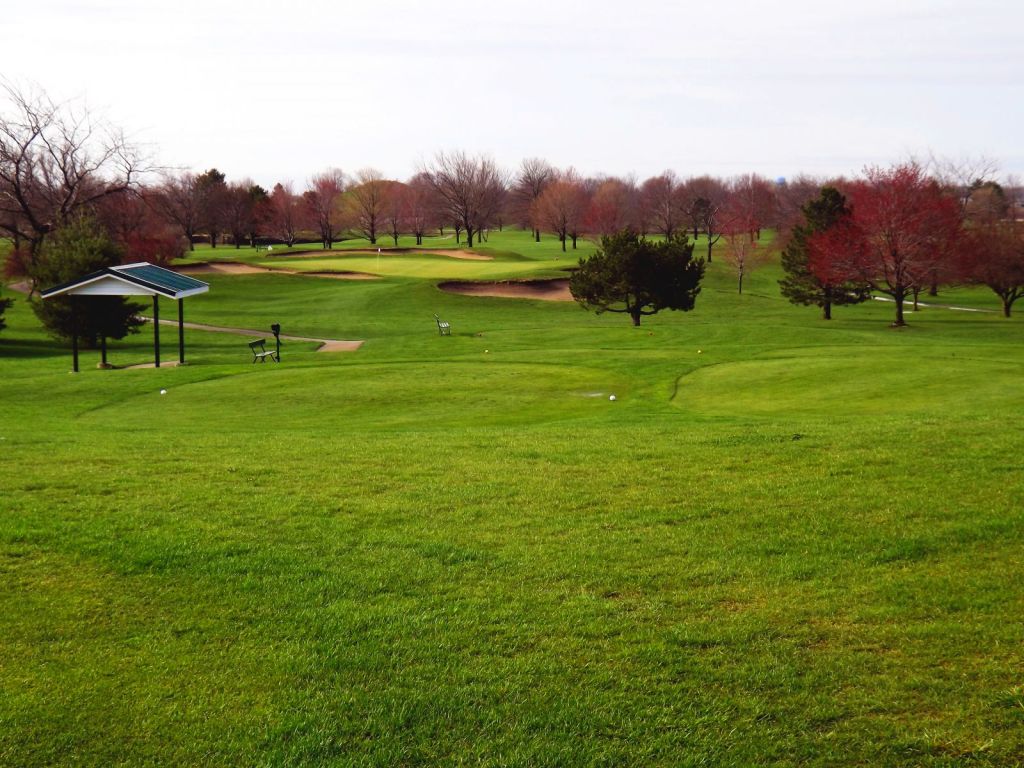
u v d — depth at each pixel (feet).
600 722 19.74
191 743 19.24
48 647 23.54
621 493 36.65
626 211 455.63
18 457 45.32
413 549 30.22
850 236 203.00
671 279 176.24
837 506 33.60
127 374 97.55
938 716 19.51
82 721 20.06
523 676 21.67
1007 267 217.97
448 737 19.35
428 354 123.95
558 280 252.01
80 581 27.73
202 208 412.57
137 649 23.40
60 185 238.89
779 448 43.62
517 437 50.60
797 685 20.97
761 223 425.28
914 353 99.76
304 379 90.17
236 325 184.24
